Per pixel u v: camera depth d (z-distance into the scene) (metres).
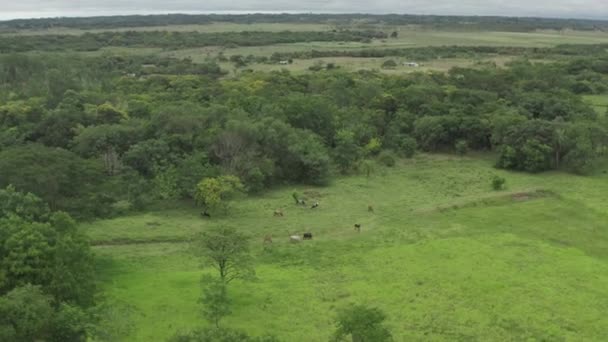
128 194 64.38
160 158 74.12
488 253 51.38
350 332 32.06
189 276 46.38
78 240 39.59
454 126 95.31
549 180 78.44
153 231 57.09
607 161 87.75
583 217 62.28
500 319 39.47
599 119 98.69
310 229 58.88
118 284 44.69
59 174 54.94
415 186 76.44
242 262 43.41
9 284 34.09
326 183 77.94
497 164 85.94
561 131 83.56
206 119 80.38
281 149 78.19
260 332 37.44
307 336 37.03
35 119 88.88
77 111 88.25
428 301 42.06
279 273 47.31
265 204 67.75
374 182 78.69
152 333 37.00
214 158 74.81
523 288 44.16
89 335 31.05
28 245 35.53
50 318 29.19
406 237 56.09
